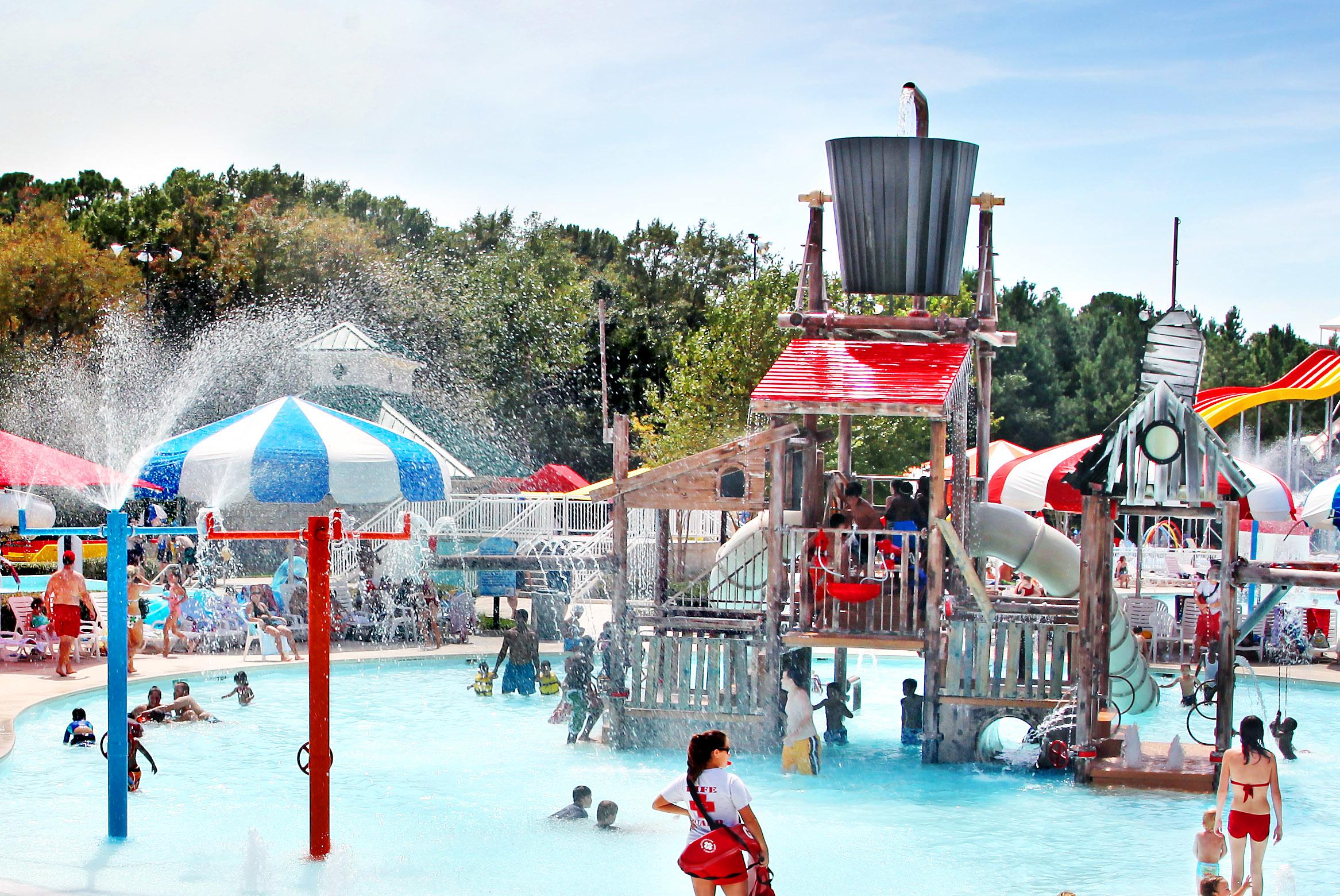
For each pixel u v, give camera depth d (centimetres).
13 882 1020
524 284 6397
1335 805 1412
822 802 1408
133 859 1109
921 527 1762
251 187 7244
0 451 2444
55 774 1465
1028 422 6069
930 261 1822
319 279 5928
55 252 5081
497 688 2216
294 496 2714
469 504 3297
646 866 1123
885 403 1559
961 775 1554
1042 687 1587
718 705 1666
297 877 1065
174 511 3366
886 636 1620
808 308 1873
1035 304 6619
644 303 7888
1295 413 6134
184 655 2392
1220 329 7400
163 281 5616
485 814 1311
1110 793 1451
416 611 2664
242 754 1622
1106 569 1484
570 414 6059
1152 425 1435
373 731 1812
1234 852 1057
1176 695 2212
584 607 2928
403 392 5012
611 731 1689
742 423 4256
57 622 2061
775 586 1642
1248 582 1420
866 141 1795
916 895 1064
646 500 1706
